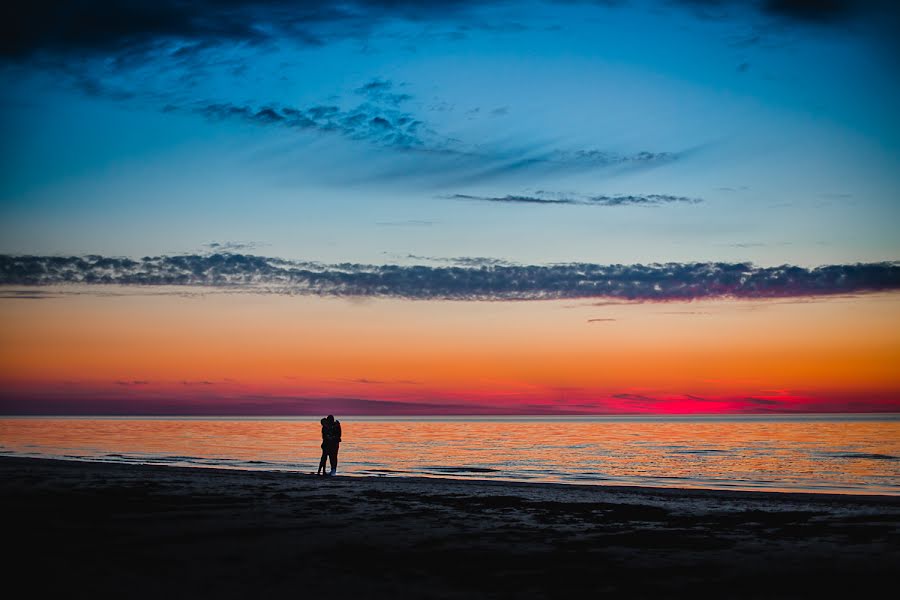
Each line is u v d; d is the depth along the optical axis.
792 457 47.12
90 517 14.45
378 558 10.55
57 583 8.91
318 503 16.92
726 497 18.81
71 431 95.81
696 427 152.50
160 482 21.36
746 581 9.20
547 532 12.98
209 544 11.57
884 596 8.49
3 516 14.57
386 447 59.62
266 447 55.56
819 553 11.00
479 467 36.78
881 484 28.94
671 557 10.70
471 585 8.93
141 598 8.21
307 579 9.20
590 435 97.94
